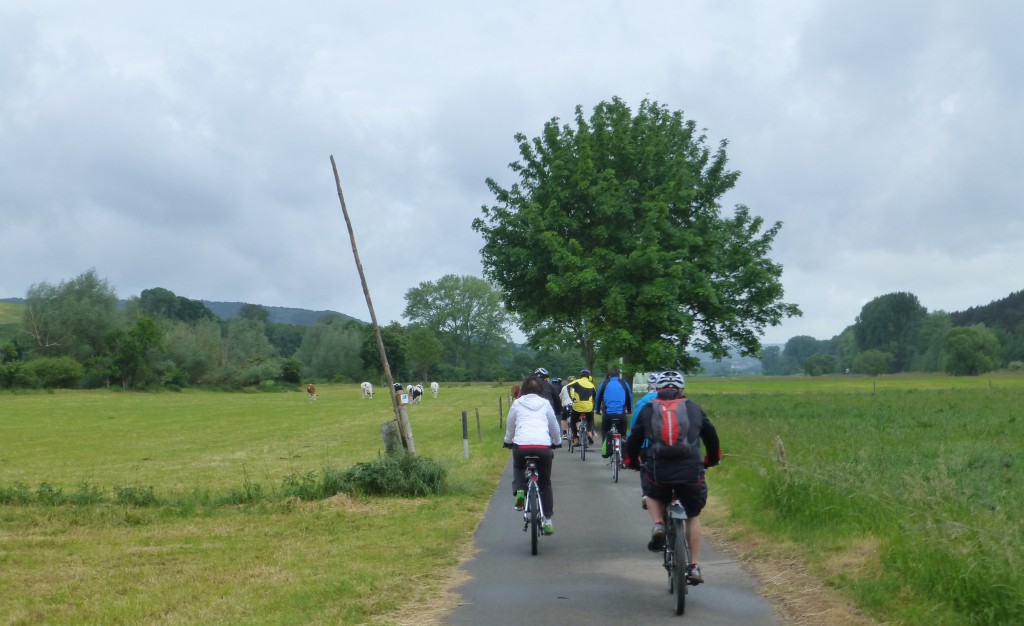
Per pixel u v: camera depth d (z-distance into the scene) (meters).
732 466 17.28
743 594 8.49
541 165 34.19
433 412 53.81
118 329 101.38
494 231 33.19
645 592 8.67
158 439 35.31
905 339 157.62
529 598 8.45
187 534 12.50
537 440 10.81
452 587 8.93
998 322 191.12
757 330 35.78
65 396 84.88
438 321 146.50
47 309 101.12
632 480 17.84
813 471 12.24
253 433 38.12
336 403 69.62
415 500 15.20
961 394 50.91
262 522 13.39
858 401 44.75
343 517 13.61
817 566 9.13
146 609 8.20
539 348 34.19
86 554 11.10
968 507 9.79
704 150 35.66
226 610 8.10
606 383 18.09
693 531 8.28
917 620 7.03
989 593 6.83
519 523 12.83
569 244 31.50
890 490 10.94
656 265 30.09
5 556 10.97
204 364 107.19
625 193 32.03
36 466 25.23
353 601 8.30
